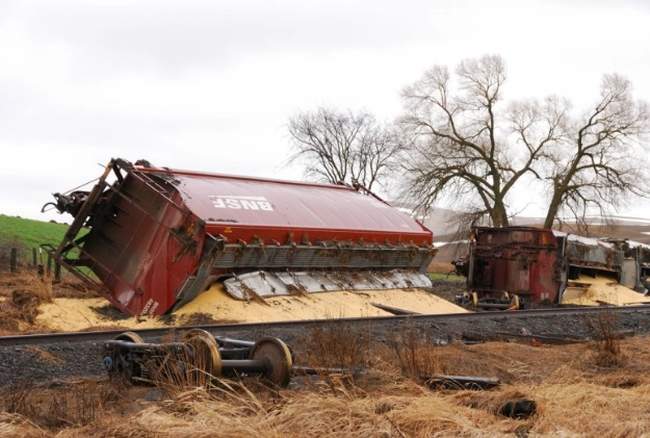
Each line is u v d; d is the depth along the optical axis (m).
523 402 9.13
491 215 57.72
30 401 9.38
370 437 7.92
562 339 17.53
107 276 20.69
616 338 15.76
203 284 19.55
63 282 23.27
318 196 24.70
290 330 15.87
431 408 8.71
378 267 25.08
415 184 56.16
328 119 60.53
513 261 31.09
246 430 7.78
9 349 12.30
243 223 20.22
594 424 8.73
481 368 12.91
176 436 7.63
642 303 35.53
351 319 17.50
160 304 19.41
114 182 20.47
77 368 12.34
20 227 48.94
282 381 10.14
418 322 18.62
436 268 63.09
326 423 8.27
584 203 57.94
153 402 9.31
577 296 34.47
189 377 9.63
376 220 25.42
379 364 11.94
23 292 19.11
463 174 56.44
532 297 30.55
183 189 19.83
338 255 23.14
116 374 10.60
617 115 57.00
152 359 10.18
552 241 30.66
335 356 11.98
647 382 12.00
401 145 59.44
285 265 21.77
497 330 19.55
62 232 52.38
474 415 8.98
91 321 18.98
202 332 10.12
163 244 19.58
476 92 58.12
